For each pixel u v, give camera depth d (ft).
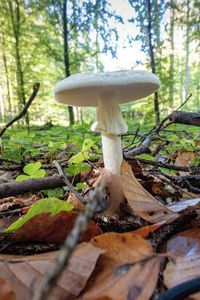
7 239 0.31
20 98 4.17
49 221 0.30
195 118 0.59
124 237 0.27
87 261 0.24
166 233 0.33
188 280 0.24
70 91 0.42
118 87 0.41
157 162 0.64
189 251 0.27
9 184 0.45
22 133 0.93
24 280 0.24
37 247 0.30
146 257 0.25
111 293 0.23
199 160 0.75
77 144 0.95
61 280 0.23
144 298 0.22
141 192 0.36
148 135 0.90
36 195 0.58
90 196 0.44
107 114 0.46
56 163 0.51
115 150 0.46
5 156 0.89
